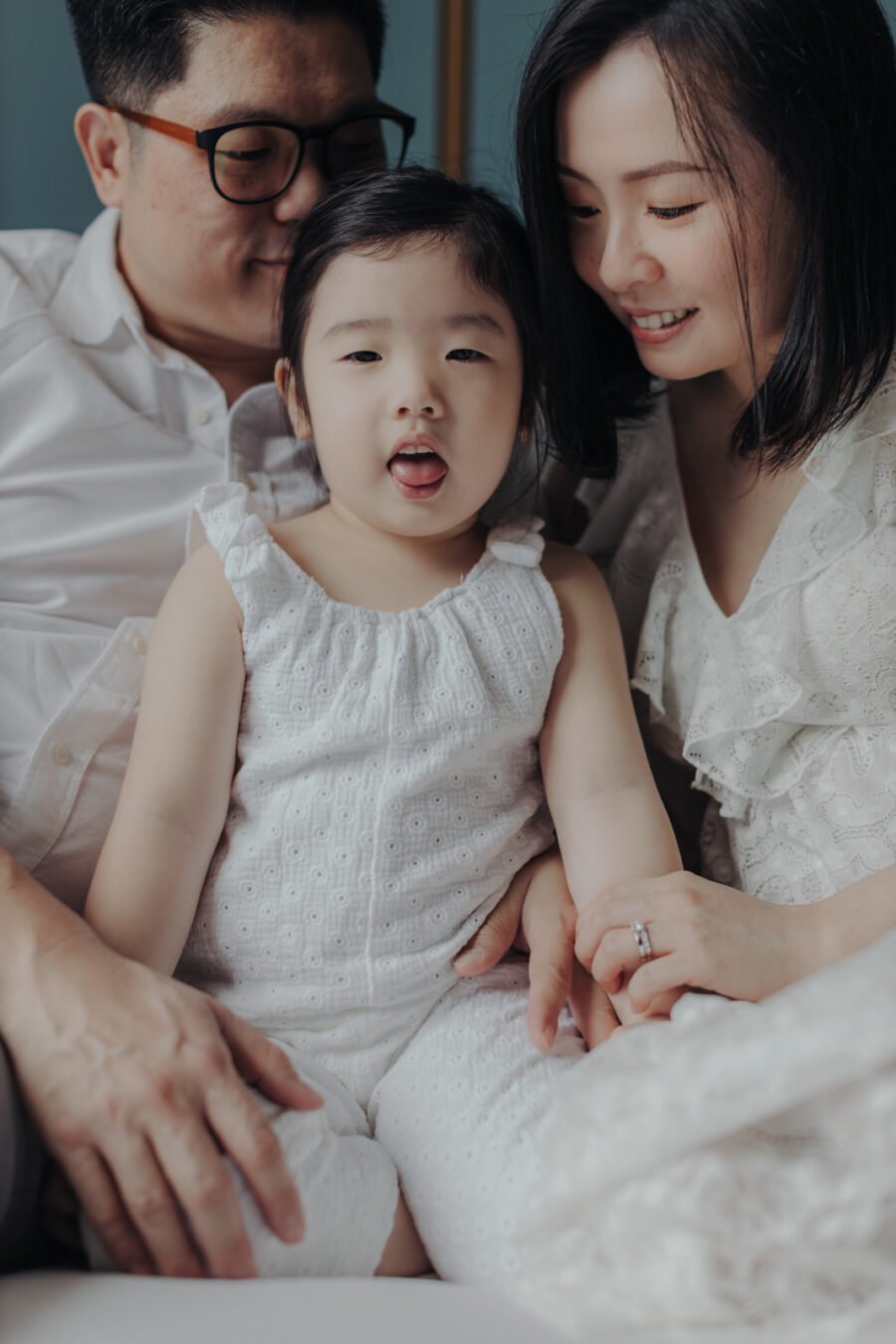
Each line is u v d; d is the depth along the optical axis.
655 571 1.15
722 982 0.83
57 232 1.26
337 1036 0.90
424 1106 0.85
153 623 1.08
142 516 1.12
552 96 0.94
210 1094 0.73
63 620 1.09
